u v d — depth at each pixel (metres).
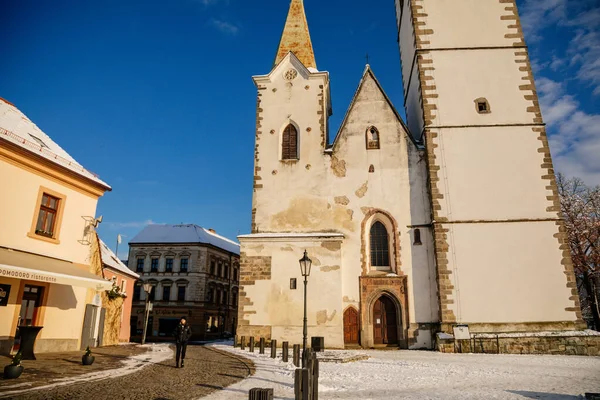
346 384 13.03
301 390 9.19
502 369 16.66
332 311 27.22
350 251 28.81
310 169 30.67
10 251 18.59
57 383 11.92
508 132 28.94
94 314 26.61
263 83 32.97
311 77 32.53
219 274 69.19
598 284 42.19
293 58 33.19
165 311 63.03
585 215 41.00
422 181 29.39
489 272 26.52
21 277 17.03
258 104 32.56
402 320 27.19
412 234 28.61
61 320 21.27
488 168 28.34
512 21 31.20
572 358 21.11
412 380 13.84
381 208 29.31
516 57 30.42
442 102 29.86
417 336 26.81
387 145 30.34
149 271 64.94
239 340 27.55
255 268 28.42
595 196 41.97
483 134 29.02
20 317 19.20
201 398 10.34
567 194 43.44
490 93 29.83
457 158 28.69
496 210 27.56
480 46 30.83
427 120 29.56
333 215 29.62
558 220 27.06
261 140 31.78
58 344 20.92
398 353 24.05
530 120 29.03
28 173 19.81
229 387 12.06
